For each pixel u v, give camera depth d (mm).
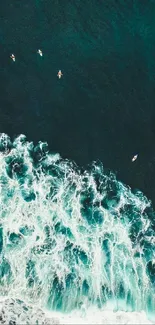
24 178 24359
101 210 23797
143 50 30766
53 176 24766
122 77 29531
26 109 27500
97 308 20469
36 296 20453
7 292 20453
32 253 21781
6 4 31516
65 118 27500
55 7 31750
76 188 24500
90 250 22234
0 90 28062
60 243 22250
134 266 22109
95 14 31797
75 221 23125
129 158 26391
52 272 21281
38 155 25609
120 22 31672
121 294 21109
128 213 23984
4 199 23344
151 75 29828
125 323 20078
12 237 22156
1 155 25250
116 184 25172
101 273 21609
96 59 30078
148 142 27172
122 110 28266
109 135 27203
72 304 20422
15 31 30484
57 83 28828
